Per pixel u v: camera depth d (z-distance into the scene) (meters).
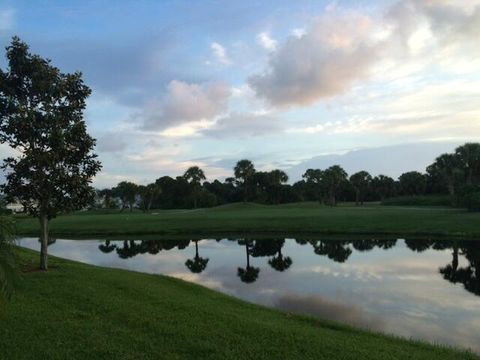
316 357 7.93
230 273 21.47
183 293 13.63
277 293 16.34
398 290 16.58
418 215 47.03
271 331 9.33
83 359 7.78
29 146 15.66
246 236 37.34
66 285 13.44
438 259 24.11
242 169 123.44
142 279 15.56
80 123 15.83
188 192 128.75
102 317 10.24
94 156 16.58
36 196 15.66
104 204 134.75
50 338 8.77
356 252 27.44
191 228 42.31
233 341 8.70
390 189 127.75
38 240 39.00
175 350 8.22
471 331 11.47
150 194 116.62
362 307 14.07
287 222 43.56
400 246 29.44
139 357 7.88
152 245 34.16
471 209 52.09
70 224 50.47
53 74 15.61
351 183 128.38
